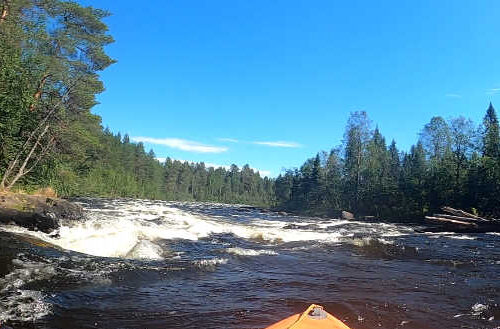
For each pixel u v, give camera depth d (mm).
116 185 85312
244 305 7512
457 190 48312
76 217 16688
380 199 58750
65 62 28641
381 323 6891
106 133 110938
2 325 5859
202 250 13797
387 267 12125
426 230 28203
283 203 94438
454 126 56031
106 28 30984
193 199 157250
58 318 6344
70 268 9164
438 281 10312
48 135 27781
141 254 12453
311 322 4598
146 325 6297
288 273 10688
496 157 48719
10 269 8594
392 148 93562
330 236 20109
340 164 72250
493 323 7082
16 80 23094
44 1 28250
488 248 17844
